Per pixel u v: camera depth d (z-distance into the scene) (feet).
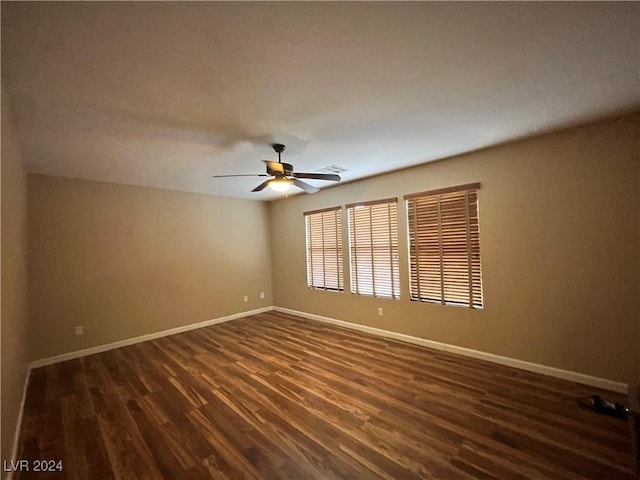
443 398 8.03
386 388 8.71
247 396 8.53
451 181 11.12
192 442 6.55
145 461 6.00
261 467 5.75
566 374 8.80
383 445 6.26
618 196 7.92
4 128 5.63
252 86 5.87
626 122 7.75
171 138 8.40
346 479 5.39
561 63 5.40
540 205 9.18
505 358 10.00
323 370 10.14
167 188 15.30
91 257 12.96
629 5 4.05
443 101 6.75
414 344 12.39
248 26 4.22
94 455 6.22
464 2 3.92
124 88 5.77
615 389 8.00
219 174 12.60
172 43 4.53
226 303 17.57
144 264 14.49
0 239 5.18
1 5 3.61
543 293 9.18
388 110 7.12
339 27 4.32
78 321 12.49
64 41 4.37
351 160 11.17
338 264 15.62
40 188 11.76
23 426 7.29
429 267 11.91
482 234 10.41
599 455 5.77
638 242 7.68
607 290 8.13
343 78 5.70
